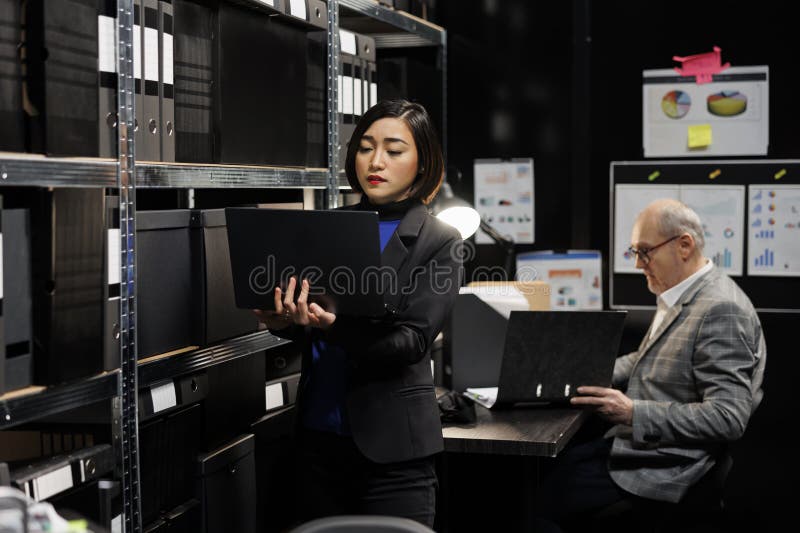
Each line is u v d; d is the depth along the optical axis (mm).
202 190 2449
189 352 1908
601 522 2488
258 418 2266
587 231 3439
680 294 2508
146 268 1792
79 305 1582
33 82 1485
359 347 1656
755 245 3301
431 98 3309
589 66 3412
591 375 2367
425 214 1815
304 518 1826
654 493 2365
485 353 2541
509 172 3502
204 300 1936
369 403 1722
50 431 1743
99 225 1622
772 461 3307
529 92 3461
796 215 3258
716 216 3328
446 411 2223
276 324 1802
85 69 1577
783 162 3258
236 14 2043
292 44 2303
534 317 2266
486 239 3512
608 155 3422
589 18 3398
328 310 1667
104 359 1650
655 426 2316
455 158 3561
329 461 1778
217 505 2025
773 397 3303
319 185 2494
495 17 3473
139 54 1731
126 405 1716
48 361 1522
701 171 3334
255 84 2133
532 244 3502
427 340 1729
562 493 2514
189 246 1925
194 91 1937
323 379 1796
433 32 3322
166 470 1883
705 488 2387
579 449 2648
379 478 1740
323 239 1595
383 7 2852
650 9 3338
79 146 1569
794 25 3219
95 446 1679
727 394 2301
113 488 1678
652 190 3377
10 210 1468
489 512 2363
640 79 3369
